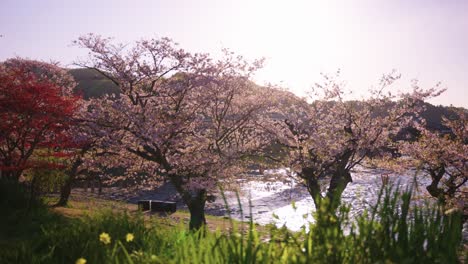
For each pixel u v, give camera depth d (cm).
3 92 1800
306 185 2430
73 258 696
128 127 2266
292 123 2617
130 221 852
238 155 2356
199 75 2316
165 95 2378
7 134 1838
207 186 2120
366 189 3812
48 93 1912
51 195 3197
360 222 442
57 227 1006
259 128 2644
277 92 2673
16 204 1513
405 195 454
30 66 3297
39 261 712
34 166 1848
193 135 2458
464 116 2103
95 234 756
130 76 2283
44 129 2011
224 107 2520
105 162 2570
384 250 422
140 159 2608
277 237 481
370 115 2589
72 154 2253
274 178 2575
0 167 1759
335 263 402
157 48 2314
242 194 2530
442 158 1888
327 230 418
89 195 3475
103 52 2284
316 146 2430
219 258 428
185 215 2717
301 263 399
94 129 2159
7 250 831
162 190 4288
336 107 2664
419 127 2348
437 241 445
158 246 668
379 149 2495
